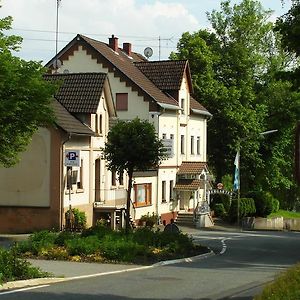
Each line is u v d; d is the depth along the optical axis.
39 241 28.12
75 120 44.78
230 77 73.31
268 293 12.02
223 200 67.69
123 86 56.78
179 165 61.50
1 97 31.67
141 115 56.34
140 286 18.75
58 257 26.39
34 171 43.09
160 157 38.03
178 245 30.44
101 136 47.38
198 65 70.38
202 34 75.75
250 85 72.31
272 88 74.00
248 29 75.00
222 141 70.31
